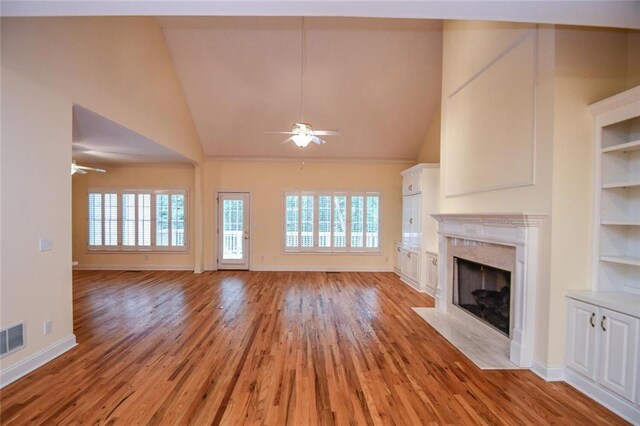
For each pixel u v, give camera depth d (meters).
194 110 6.55
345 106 6.47
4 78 2.56
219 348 3.29
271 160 7.70
